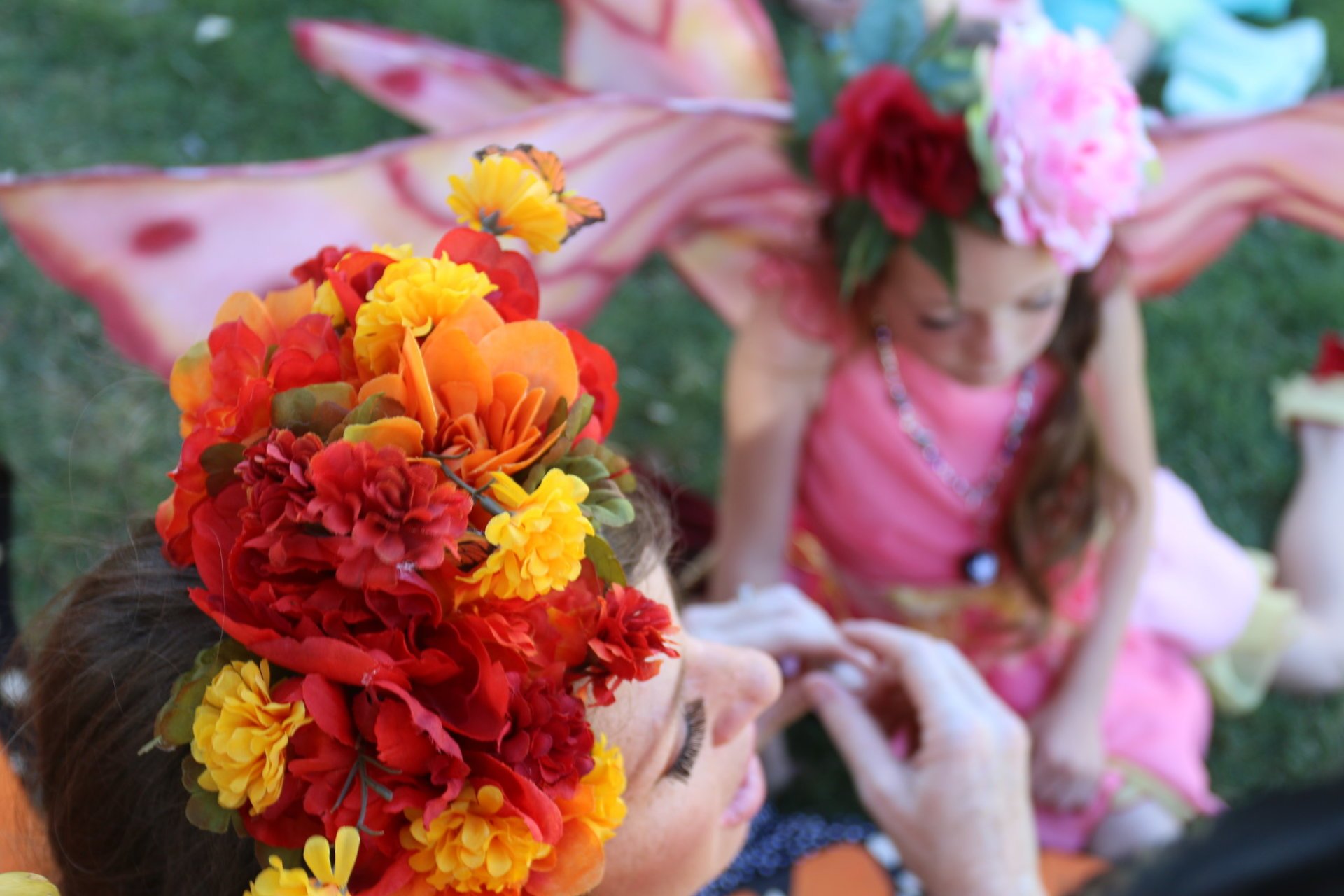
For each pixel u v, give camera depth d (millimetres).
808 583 2119
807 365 1896
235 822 709
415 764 680
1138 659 2123
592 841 738
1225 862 723
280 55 3346
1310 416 2416
